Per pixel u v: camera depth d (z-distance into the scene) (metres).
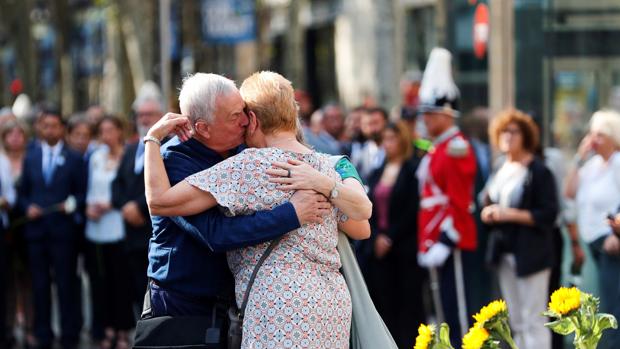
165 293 13.73
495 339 13.09
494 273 24.47
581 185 22.34
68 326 29.20
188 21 57.72
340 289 13.36
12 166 31.08
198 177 13.17
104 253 28.50
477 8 28.39
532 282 22.58
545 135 26.22
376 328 13.82
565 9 26.03
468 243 23.72
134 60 53.28
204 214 13.24
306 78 71.38
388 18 45.03
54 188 29.03
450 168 23.75
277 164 13.18
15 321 31.08
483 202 23.39
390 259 25.27
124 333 28.50
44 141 29.34
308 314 12.95
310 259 13.20
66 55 87.50
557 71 26.12
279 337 12.91
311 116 39.50
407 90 40.38
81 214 29.11
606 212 21.81
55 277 29.05
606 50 25.56
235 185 13.13
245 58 77.31
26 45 82.88
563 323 12.84
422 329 13.09
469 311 23.97
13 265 29.95
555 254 23.19
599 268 21.91
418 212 25.05
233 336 13.16
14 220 29.34
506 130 22.81
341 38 65.56
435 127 24.39
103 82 95.38
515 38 26.89
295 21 55.59
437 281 24.30
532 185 22.52
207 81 13.38
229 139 13.44
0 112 31.97
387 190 25.14
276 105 13.45
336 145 30.88
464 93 29.30
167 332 13.57
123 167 25.69
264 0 59.41
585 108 25.80
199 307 13.66
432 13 47.44
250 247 13.20
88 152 30.16
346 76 65.00
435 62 24.55
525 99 26.70
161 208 13.26
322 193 13.18
